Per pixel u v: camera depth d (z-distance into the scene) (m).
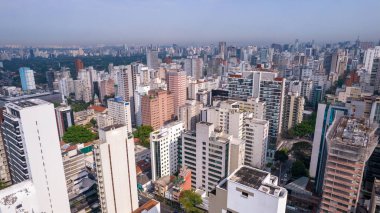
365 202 115.94
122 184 113.31
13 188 91.25
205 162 134.12
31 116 90.75
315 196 137.38
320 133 153.12
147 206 113.69
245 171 73.25
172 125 159.62
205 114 176.88
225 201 71.62
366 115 164.38
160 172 152.62
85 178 138.00
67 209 105.81
